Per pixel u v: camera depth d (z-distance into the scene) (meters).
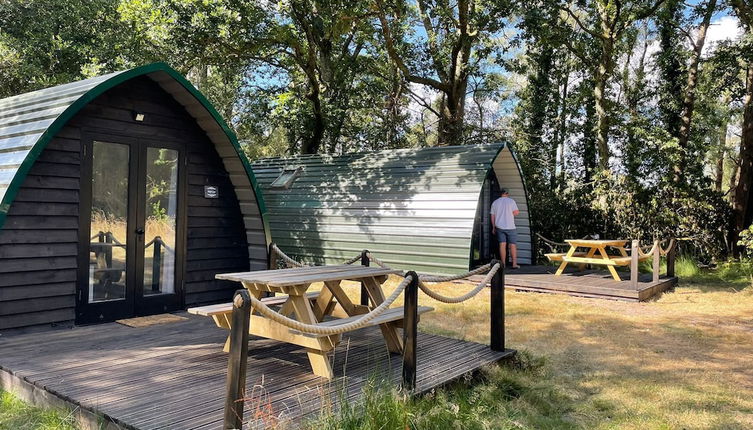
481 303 9.63
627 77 19.47
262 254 8.44
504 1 14.55
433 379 4.75
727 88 17.02
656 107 18.33
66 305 6.51
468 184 11.70
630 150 17.03
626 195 15.22
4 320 6.01
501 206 12.94
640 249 10.95
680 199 14.98
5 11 18.83
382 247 12.40
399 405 3.79
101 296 6.86
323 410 3.64
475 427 3.99
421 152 13.20
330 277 5.03
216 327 6.61
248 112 19.17
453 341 6.25
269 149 25.98
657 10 17.17
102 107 6.84
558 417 4.51
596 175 15.90
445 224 11.59
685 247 15.06
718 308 9.38
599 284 10.52
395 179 12.93
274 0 13.90
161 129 7.49
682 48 17.91
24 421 4.00
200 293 8.00
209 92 20.14
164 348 5.56
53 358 5.12
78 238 6.61
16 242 6.05
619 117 17.59
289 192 14.64
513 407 4.61
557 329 7.74
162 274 7.53
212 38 13.16
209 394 4.15
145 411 3.75
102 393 4.13
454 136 19.31
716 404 4.81
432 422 3.87
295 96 16.55
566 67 20.00
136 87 7.20
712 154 27.05
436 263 11.60
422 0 18.05
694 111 18.97
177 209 7.68
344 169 14.15
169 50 13.77
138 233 7.23
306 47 16.36
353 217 13.02
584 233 15.84
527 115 20.53
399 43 17.58
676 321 8.35
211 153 8.12
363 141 20.72
